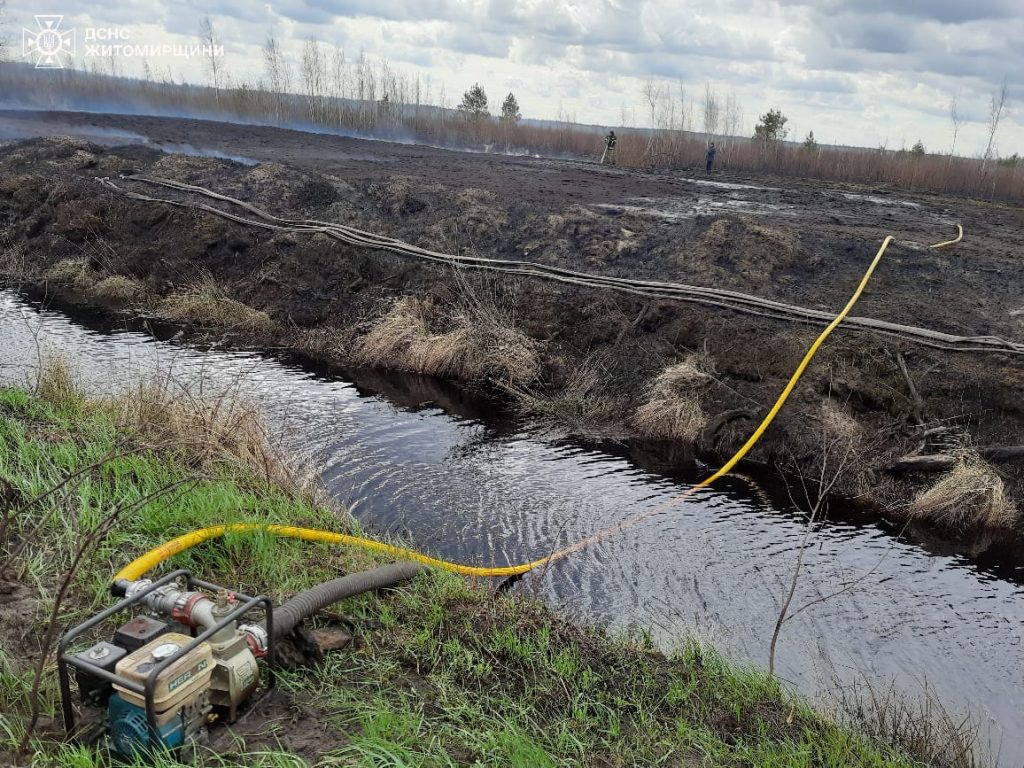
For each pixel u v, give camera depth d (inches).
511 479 376.8
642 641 246.4
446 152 1239.5
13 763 137.6
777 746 189.2
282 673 172.9
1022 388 403.9
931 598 295.3
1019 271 563.8
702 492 376.8
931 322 474.3
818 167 1286.9
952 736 207.0
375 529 311.7
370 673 183.3
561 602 270.2
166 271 673.0
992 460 375.9
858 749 194.5
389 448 402.0
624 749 174.1
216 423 319.3
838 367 431.2
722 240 586.2
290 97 1541.6
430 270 588.1
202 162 842.8
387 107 1577.3
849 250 589.9
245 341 576.1
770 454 409.7
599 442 433.4
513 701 182.9
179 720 144.5
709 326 479.8
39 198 782.5
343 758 147.8
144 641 148.9
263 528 234.2
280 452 351.6
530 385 501.0
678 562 308.3
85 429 311.7
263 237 673.6
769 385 438.0
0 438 273.7
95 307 637.3
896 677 246.2
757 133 1419.8
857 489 379.6
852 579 304.3
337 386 496.1
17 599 189.9
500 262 577.9
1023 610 290.8
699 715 196.1
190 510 241.0
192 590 172.1
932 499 358.0
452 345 518.9
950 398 409.1
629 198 803.4
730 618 271.7
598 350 501.7
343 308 593.9
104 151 900.0
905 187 1173.7
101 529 191.0
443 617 214.1
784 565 311.9
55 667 164.6
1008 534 347.6
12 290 670.5
